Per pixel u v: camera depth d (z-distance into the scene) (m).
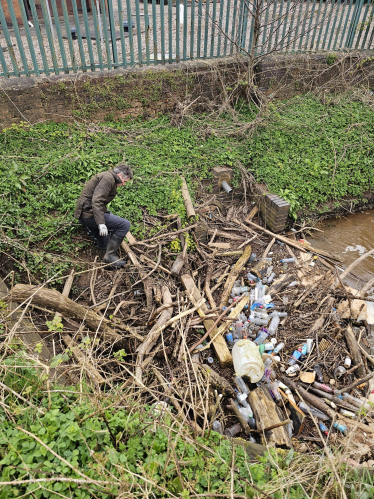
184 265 5.91
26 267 5.18
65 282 5.46
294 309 5.78
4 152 6.47
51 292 4.34
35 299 4.22
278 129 8.73
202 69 8.40
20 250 5.30
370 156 8.78
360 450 3.77
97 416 2.84
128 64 7.91
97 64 8.28
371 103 9.86
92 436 2.65
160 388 4.17
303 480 2.72
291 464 3.08
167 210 6.54
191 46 8.41
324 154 8.54
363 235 7.84
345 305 5.91
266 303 5.76
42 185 6.08
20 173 6.04
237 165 7.73
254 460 3.11
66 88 7.20
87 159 6.57
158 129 8.13
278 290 6.06
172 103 8.49
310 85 9.82
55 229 5.65
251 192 7.88
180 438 2.88
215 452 2.88
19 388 2.92
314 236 7.77
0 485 2.18
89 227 5.43
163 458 2.67
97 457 2.41
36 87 6.94
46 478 2.21
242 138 8.48
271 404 4.31
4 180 5.79
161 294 5.28
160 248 5.79
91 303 5.34
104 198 5.03
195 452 2.82
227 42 9.50
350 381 4.92
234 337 5.18
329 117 9.35
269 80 9.23
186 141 7.96
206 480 2.66
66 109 7.41
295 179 7.90
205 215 7.30
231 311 5.50
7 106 6.80
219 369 4.79
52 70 7.23
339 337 5.39
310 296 6.07
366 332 5.57
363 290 6.08
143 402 3.87
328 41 10.65
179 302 5.10
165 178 6.96
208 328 5.13
